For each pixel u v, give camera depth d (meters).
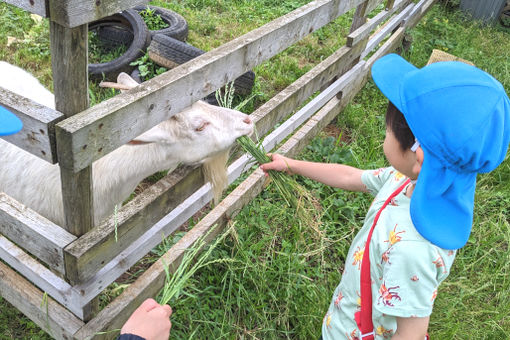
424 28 8.01
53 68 1.56
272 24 2.70
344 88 4.60
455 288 3.18
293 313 2.84
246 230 3.24
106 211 2.53
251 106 4.94
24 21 5.71
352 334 1.77
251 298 2.88
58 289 2.10
